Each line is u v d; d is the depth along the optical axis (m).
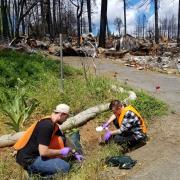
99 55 9.34
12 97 4.16
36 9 18.88
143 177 2.68
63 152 2.68
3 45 7.97
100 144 3.36
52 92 4.32
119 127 3.38
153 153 3.12
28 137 2.66
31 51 8.21
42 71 5.41
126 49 10.27
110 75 6.51
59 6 19.72
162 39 19.64
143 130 3.32
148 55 9.74
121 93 4.42
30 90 4.57
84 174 2.67
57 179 2.62
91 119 3.86
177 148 3.20
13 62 5.46
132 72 7.17
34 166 2.63
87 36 10.58
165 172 2.74
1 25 13.88
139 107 4.04
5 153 3.20
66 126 3.62
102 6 12.17
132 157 3.07
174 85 5.87
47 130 2.59
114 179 2.67
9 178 2.85
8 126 3.63
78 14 17.36
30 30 19.70
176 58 8.42
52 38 15.59
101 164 2.89
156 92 5.20
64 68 5.84
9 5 17.19
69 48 9.13
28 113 3.68
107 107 3.99
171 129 3.66
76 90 4.45
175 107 4.38
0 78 4.82
